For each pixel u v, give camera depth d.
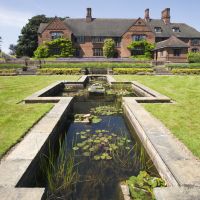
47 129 5.59
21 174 3.45
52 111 7.42
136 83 15.83
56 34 41.47
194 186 3.18
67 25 44.16
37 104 8.70
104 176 4.32
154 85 15.15
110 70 26.31
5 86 14.38
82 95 13.62
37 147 4.47
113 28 44.81
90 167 4.67
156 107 8.31
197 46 45.06
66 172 4.43
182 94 11.34
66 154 5.30
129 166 4.71
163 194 2.97
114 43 42.12
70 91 15.20
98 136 6.49
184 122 6.32
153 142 4.82
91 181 4.14
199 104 8.84
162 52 39.47
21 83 16.06
